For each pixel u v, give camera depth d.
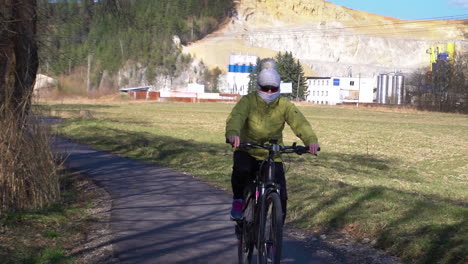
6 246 6.09
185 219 8.05
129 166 14.14
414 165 19.64
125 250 6.42
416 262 5.82
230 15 175.00
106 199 9.67
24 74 8.51
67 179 11.36
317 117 59.97
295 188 10.20
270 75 5.29
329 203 8.48
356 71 173.75
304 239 6.99
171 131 30.20
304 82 112.00
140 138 21.56
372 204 8.09
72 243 6.77
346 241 6.82
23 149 8.23
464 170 18.56
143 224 7.73
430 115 69.25
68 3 9.73
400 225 6.80
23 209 8.00
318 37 186.12
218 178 12.04
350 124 46.88
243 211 5.65
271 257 4.86
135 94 92.81
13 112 8.11
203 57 140.75
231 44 154.62
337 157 20.23
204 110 64.38
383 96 106.00
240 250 5.84
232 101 102.75
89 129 26.45
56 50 9.69
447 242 5.95
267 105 5.33
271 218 4.91
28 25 8.55
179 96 100.00
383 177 14.70
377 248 6.45
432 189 12.07
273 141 5.09
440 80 78.50
